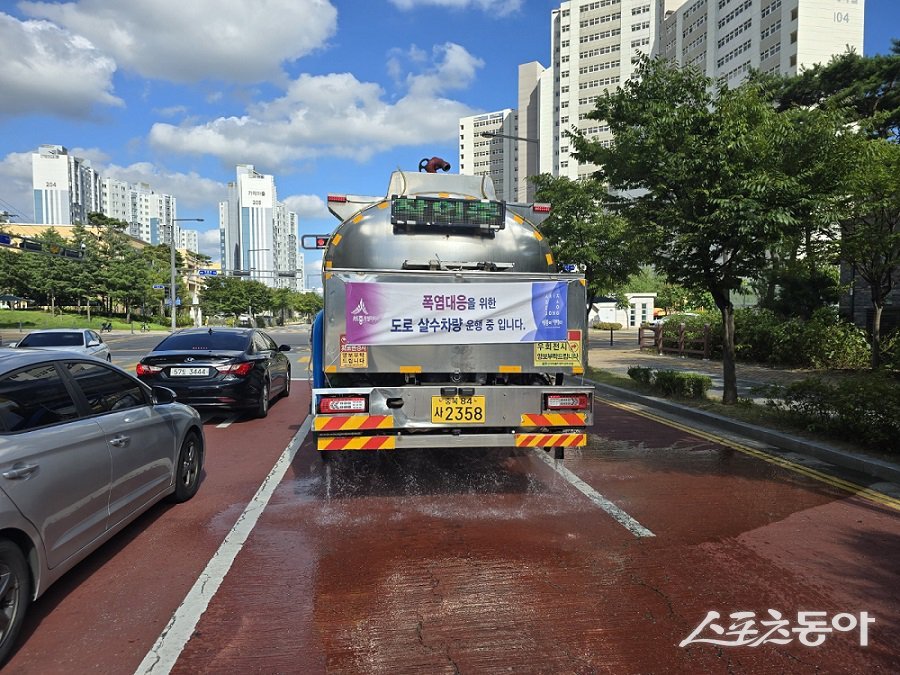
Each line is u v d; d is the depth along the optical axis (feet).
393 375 17.26
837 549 13.96
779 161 27.27
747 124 27.30
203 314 284.61
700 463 21.98
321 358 17.69
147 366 28.32
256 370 30.48
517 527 15.33
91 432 12.07
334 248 19.27
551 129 345.72
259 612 10.99
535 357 17.01
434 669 9.27
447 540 14.46
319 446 16.21
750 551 13.83
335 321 16.25
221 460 22.43
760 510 16.69
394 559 13.34
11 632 9.45
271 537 14.64
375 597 11.57
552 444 16.60
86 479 11.63
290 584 12.11
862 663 9.53
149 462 14.69
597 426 29.48
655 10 301.43
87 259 190.29
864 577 12.50
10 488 9.51
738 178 26.99
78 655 9.57
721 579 12.39
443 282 16.57
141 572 12.62
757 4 213.25
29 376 11.24
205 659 9.50
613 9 311.27
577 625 10.59
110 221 207.72
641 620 10.77
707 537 14.67
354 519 15.90
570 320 17.12
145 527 15.28
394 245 19.36
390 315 16.42
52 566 10.52
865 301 59.41
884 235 42.24
